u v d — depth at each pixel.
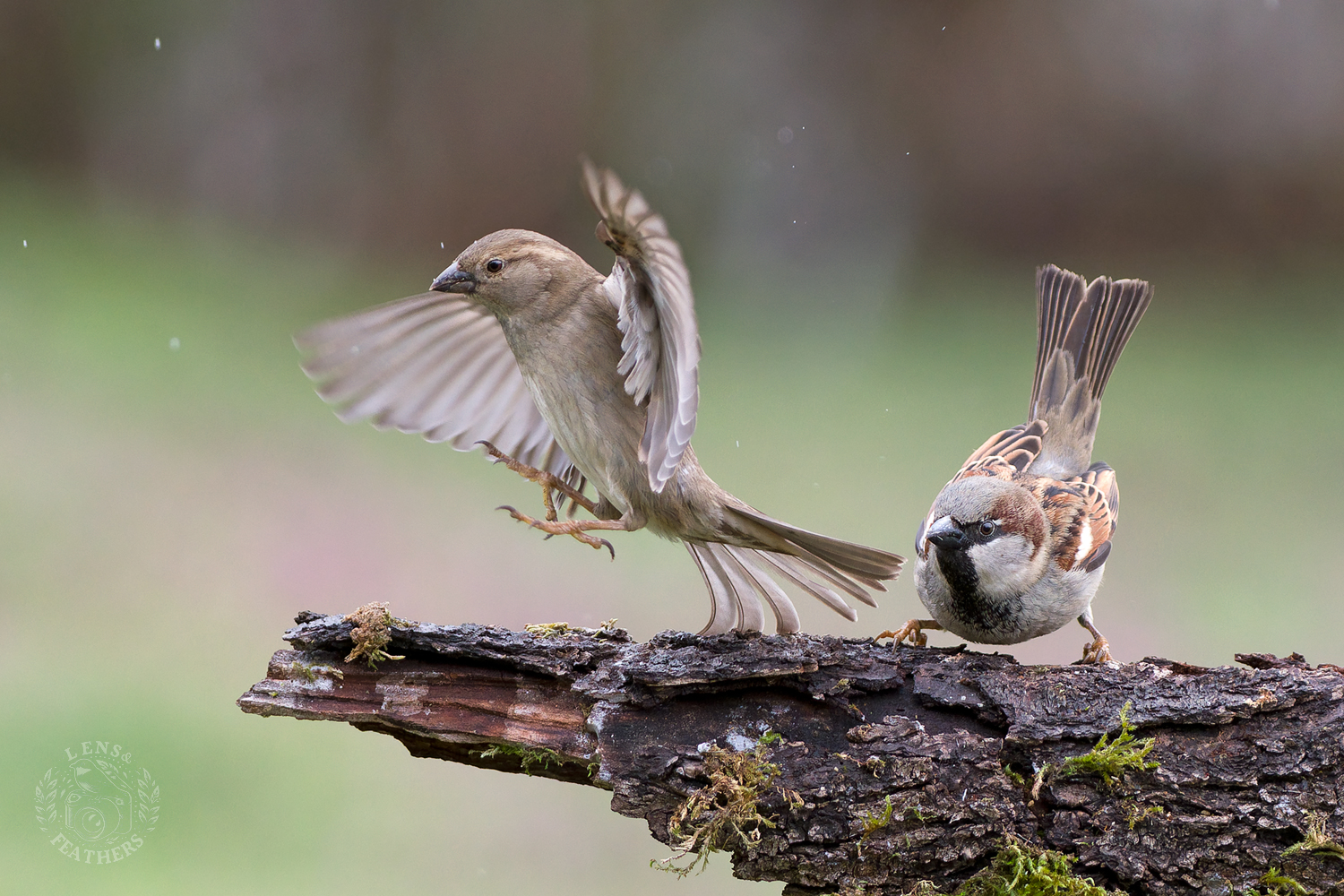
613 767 4.93
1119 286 7.64
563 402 5.71
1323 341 20.81
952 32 24.78
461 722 5.12
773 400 18.31
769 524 5.59
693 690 4.97
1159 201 24.67
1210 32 24.28
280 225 24.59
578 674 5.06
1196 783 4.76
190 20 24.53
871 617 11.51
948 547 6.03
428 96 24.95
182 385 17.23
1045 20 24.67
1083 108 24.77
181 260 22.30
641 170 24.83
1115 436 16.98
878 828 4.77
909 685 5.04
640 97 25.11
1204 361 20.05
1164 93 24.45
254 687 5.15
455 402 6.19
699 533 5.76
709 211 24.56
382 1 24.73
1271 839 4.75
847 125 24.95
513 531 14.27
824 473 15.45
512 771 5.27
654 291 4.80
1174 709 4.83
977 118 24.77
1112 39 24.55
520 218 25.05
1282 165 24.38
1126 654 11.65
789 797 4.78
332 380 5.94
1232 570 13.30
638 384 5.12
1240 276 24.02
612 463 5.67
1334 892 4.72
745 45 25.05
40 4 24.05
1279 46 24.11
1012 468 7.08
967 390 18.80
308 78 24.77
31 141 24.27
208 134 24.64
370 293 22.16
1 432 15.18
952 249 24.67
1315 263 24.06
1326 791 4.73
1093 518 6.48
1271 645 11.84
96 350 17.86
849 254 24.38
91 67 24.38
